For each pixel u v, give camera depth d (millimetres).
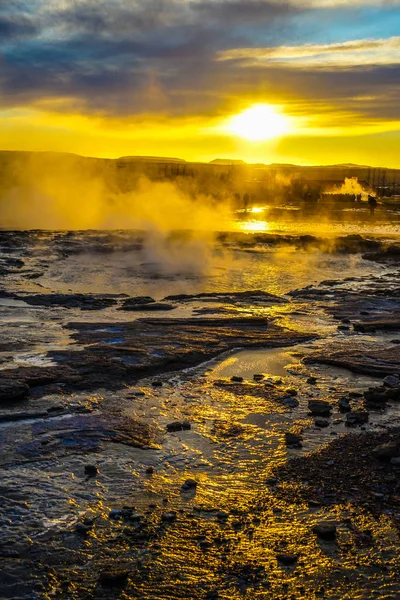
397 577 6434
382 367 13289
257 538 7109
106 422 10305
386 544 6980
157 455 9203
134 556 6785
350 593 6207
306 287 23641
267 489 8219
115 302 20219
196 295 21562
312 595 6180
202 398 11586
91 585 6340
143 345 14453
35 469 8688
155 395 11688
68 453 9195
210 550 6891
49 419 10375
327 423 10398
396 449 9078
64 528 7285
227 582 6379
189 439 9773
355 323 17078
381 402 11391
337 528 7281
